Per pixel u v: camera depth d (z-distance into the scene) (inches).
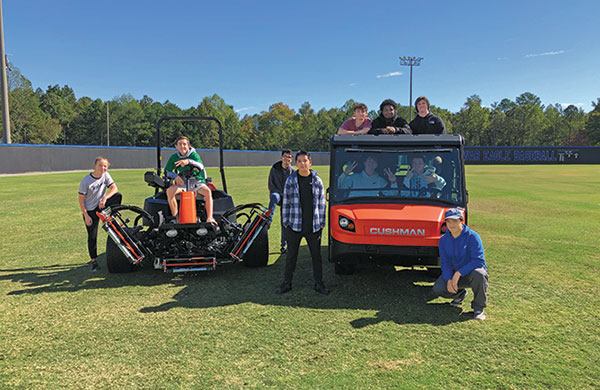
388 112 237.0
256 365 127.0
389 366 126.7
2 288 199.8
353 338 145.9
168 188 224.4
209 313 168.7
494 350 137.6
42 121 3809.1
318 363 128.4
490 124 4948.3
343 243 189.8
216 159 1769.2
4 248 282.8
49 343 141.6
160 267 211.8
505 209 475.8
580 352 136.6
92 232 228.7
